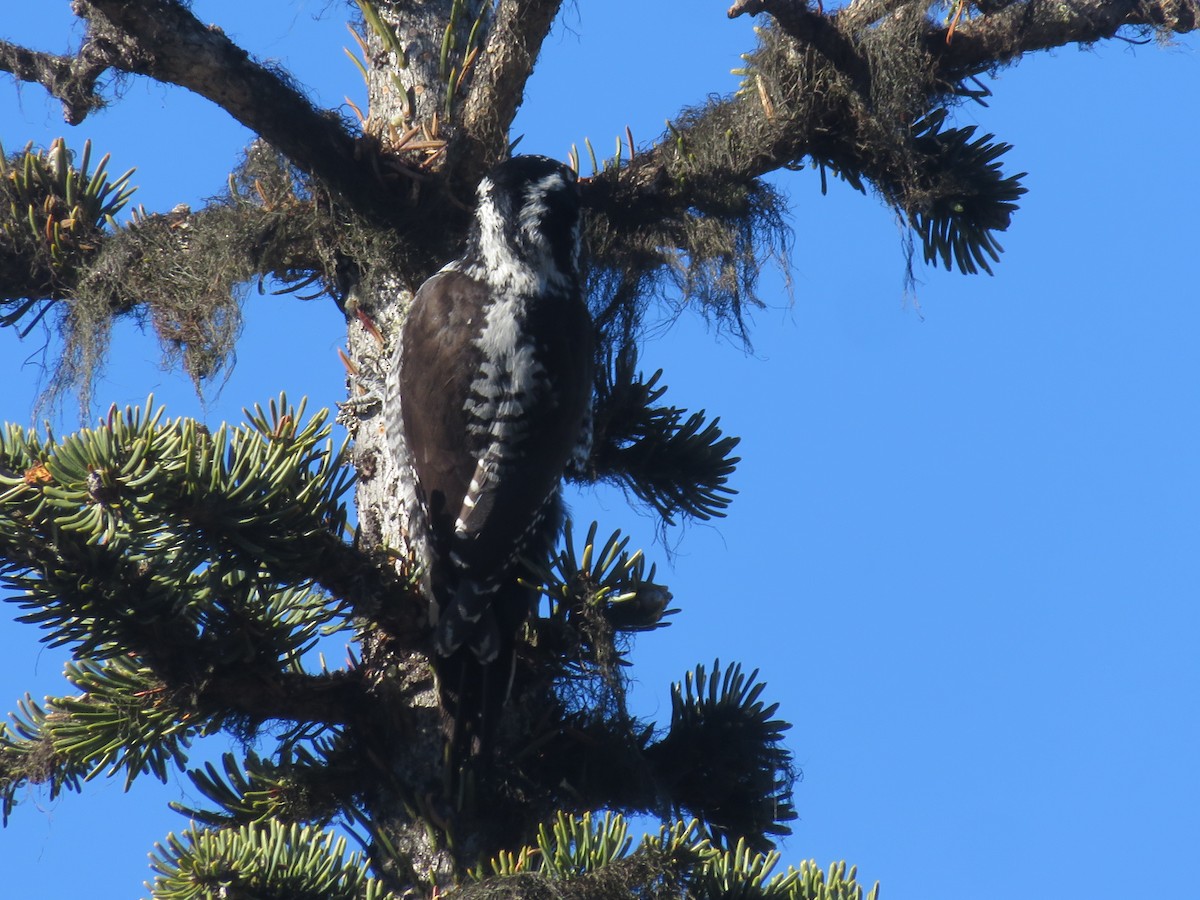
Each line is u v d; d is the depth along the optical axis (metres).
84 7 8.44
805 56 9.62
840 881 6.92
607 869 6.52
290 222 9.27
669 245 9.95
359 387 9.79
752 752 8.33
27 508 7.03
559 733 8.26
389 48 9.63
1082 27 9.86
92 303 9.20
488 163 9.29
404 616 8.24
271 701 7.82
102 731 7.87
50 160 9.53
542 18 8.83
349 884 6.86
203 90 8.46
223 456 7.12
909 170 9.98
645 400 10.10
